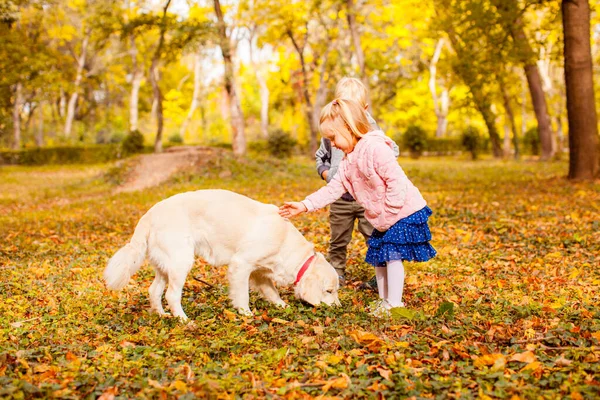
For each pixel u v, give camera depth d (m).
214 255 4.92
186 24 29.42
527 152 40.94
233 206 4.90
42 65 33.81
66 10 40.34
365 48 38.84
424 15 33.44
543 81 39.88
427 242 4.67
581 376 3.24
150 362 3.66
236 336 4.14
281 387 3.19
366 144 4.54
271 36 36.69
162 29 29.31
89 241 9.02
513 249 7.60
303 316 4.66
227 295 5.52
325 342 4.04
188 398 3.03
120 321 4.70
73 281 6.23
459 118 48.97
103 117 58.53
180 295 4.82
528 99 41.72
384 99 43.75
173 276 4.78
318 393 3.22
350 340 3.94
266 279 5.18
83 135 44.34
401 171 4.50
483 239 8.30
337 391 3.23
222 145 40.91
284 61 40.72
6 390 3.03
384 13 35.62
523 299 5.09
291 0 33.09
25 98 41.94
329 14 33.59
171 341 4.11
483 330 4.14
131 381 3.37
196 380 3.30
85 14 35.38
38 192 19.56
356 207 5.93
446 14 21.61
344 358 3.68
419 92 46.47
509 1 17.12
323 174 5.84
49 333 4.36
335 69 38.97
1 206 15.83
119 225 10.51
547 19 21.22
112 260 4.79
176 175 19.58
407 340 3.97
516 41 18.55
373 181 4.54
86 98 53.59
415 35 37.44
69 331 4.41
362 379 3.30
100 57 46.56
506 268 6.54
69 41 47.03
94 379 3.35
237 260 4.82
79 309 5.07
